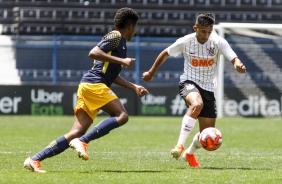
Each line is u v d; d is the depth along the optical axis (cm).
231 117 8856
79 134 2661
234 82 9125
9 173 2625
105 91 2647
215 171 2761
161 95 8744
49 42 8950
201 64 3008
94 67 2689
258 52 9106
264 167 3022
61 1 9744
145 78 3162
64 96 8706
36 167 2644
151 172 2706
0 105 8656
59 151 2658
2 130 6025
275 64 9100
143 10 9762
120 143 4806
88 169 2859
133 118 8350
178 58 9000
